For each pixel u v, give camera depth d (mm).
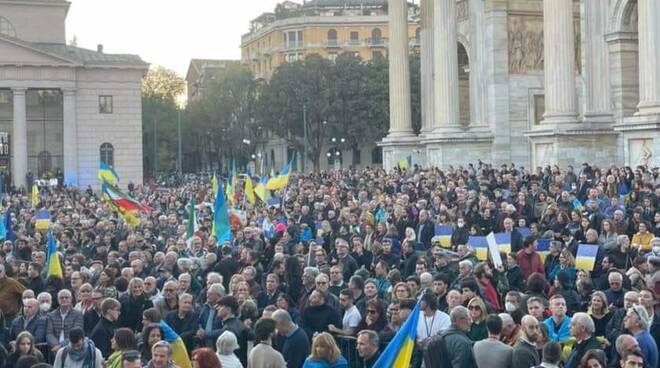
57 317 25859
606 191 51188
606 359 20062
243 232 43094
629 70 75500
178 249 40906
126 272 30469
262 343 20438
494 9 87938
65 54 142875
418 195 60125
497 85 88062
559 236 37812
